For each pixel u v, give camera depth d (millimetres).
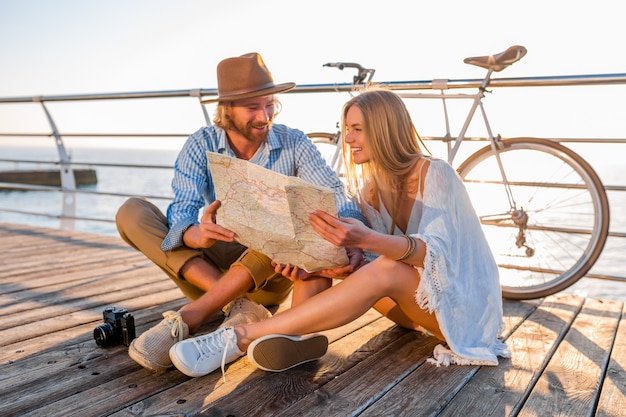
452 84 2650
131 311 2340
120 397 1506
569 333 2084
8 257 3443
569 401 1500
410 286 1610
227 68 1933
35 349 1876
